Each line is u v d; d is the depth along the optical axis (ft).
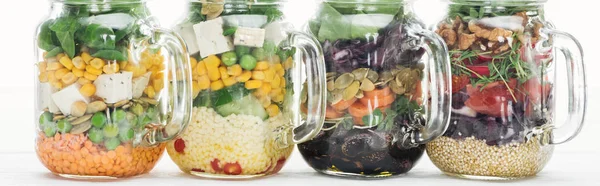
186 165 2.16
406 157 2.19
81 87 2.04
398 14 2.15
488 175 2.20
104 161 2.07
